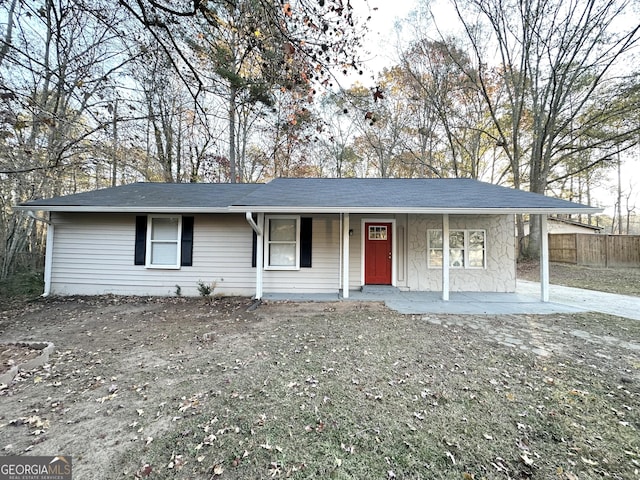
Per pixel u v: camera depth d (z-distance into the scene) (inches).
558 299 289.6
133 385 121.9
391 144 765.3
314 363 141.5
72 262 312.0
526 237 622.8
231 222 316.2
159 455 82.7
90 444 87.1
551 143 554.6
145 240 312.5
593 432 92.0
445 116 672.4
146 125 367.9
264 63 154.2
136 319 221.8
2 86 158.4
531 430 92.9
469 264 332.5
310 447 85.8
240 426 95.1
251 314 233.8
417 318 217.9
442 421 97.3
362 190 318.0
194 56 183.9
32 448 85.1
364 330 190.4
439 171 795.4
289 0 134.3
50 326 204.7
